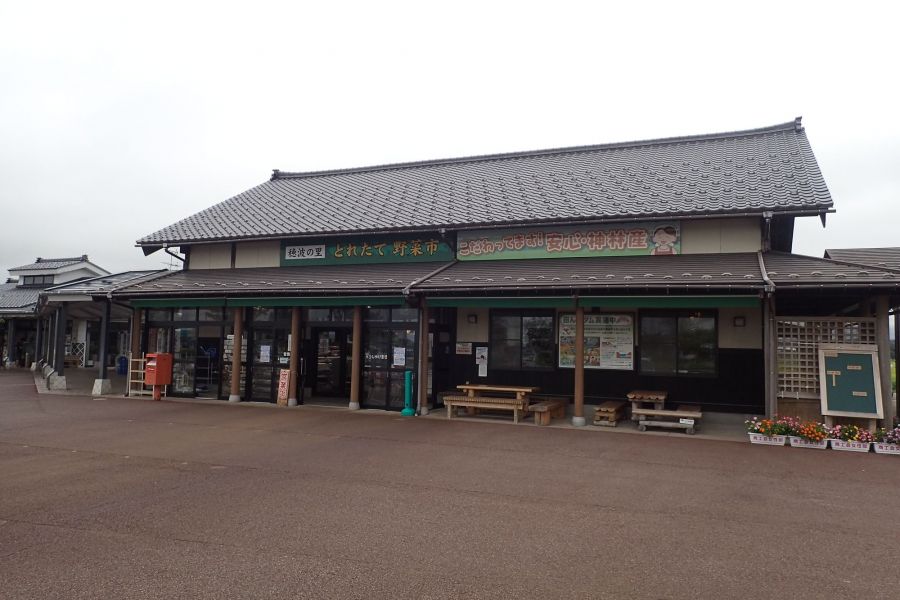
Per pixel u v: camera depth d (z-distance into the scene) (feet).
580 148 55.88
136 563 14.48
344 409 42.57
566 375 41.78
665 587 13.38
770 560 14.98
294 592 12.97
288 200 57.62
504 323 43.65
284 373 44.55
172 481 22.30
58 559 14.70
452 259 44.50
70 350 97.04
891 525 17.78
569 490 21.52
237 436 31.91
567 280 35.37
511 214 43.06
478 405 38.17
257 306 44.34
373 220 47.34
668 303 33.60
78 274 107.76
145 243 51.60
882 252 38.22
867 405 30.99
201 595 12.79
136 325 50.26
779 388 33.19
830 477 23.68
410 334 42.09
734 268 34.27
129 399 48.42
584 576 13.94
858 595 13.03
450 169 58.65
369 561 14.71
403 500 20.03
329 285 41.68
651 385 39.60
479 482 22.56
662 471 24.62
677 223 38.78
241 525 17.29
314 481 22.47
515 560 14.87
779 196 36.68
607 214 39.32
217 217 55.42
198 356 48.91
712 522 17.98
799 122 48.98
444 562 14.70
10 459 26.02
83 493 20.57
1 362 102.32
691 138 52.21
